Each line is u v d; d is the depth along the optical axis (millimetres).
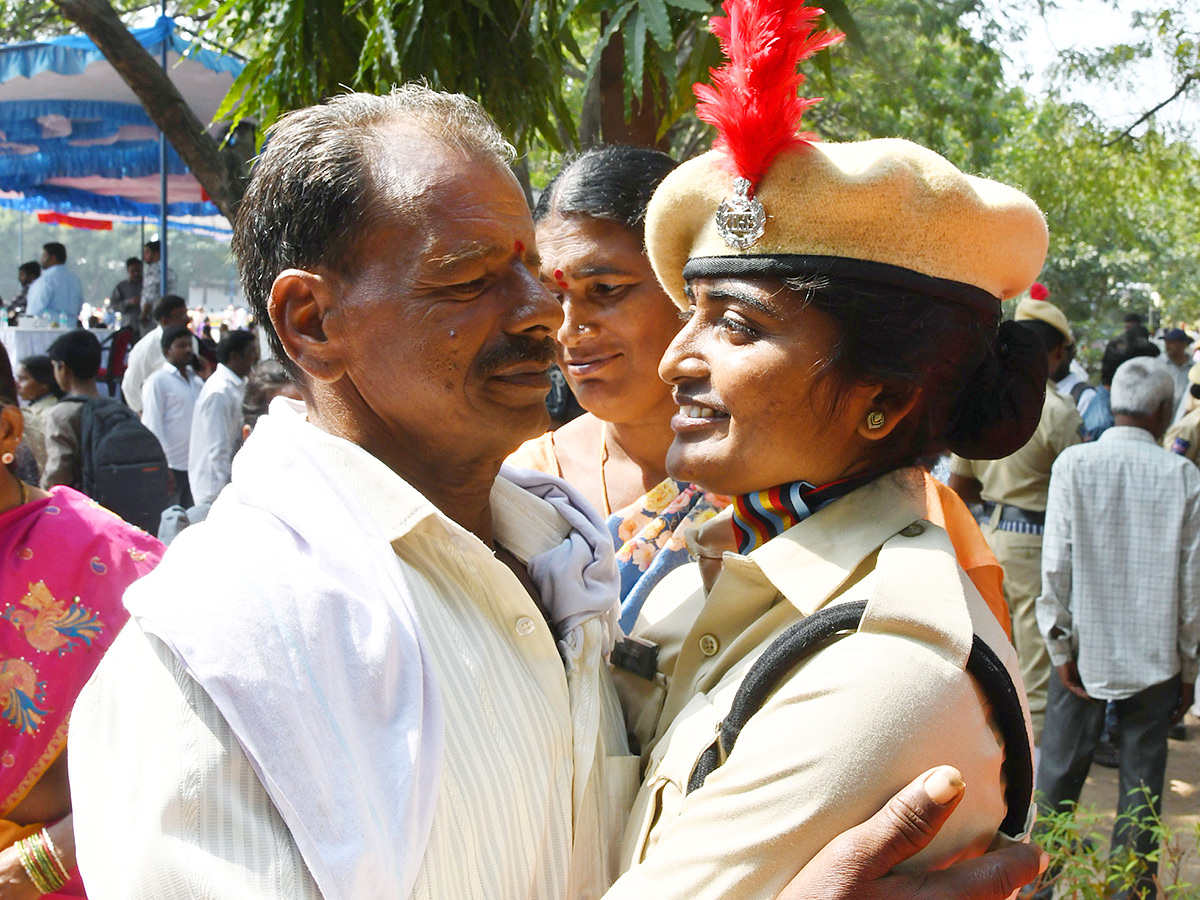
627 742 1371
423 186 1101
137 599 954
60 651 1781
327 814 886
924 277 1081
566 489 1469
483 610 1159
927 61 6781
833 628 1050
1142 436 3615
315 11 2920
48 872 1670
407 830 934
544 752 1133
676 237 1249
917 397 1146
